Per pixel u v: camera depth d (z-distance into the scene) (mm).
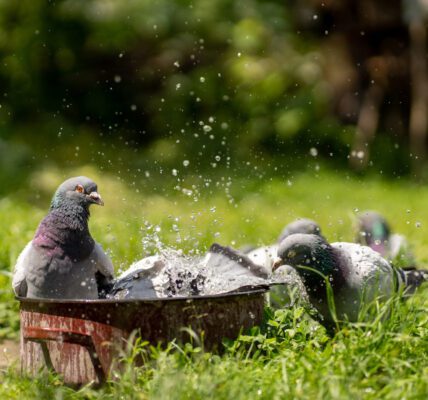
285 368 4664
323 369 4652
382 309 5312
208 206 14805
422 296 6629
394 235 8586
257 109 20438
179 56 20828
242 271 6027
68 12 20078
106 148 20188
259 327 5398
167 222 11305
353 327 5551
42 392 4797
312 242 6020
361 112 20062
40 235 5996
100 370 4973
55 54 20500
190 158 19953
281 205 15547
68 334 4980
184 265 6039
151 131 21312
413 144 20047
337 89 20406
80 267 6004
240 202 15656
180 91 20766
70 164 18781
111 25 19984
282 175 18766
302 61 20578
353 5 20391
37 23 20078
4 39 20172
